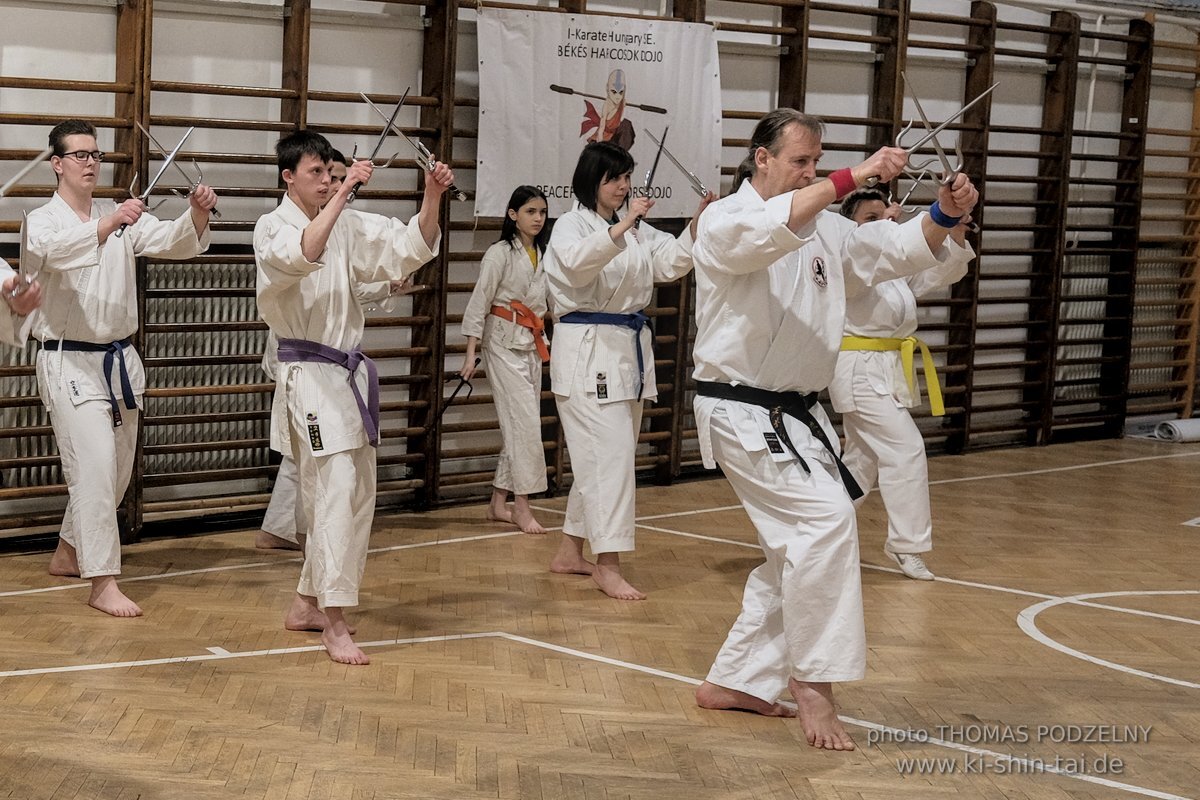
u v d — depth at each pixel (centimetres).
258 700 346
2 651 386
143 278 540
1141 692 369
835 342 320
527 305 570
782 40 740
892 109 768
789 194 292
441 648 398
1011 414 872
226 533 562
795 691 322
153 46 552
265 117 580
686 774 298
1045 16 849
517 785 290
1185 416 953
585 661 387
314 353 380
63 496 543
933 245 317
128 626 417
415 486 616
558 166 643
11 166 521
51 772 293
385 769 298
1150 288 936
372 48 608
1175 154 914
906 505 500
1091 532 599
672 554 535
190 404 568
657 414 692
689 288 704
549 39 633
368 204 607
